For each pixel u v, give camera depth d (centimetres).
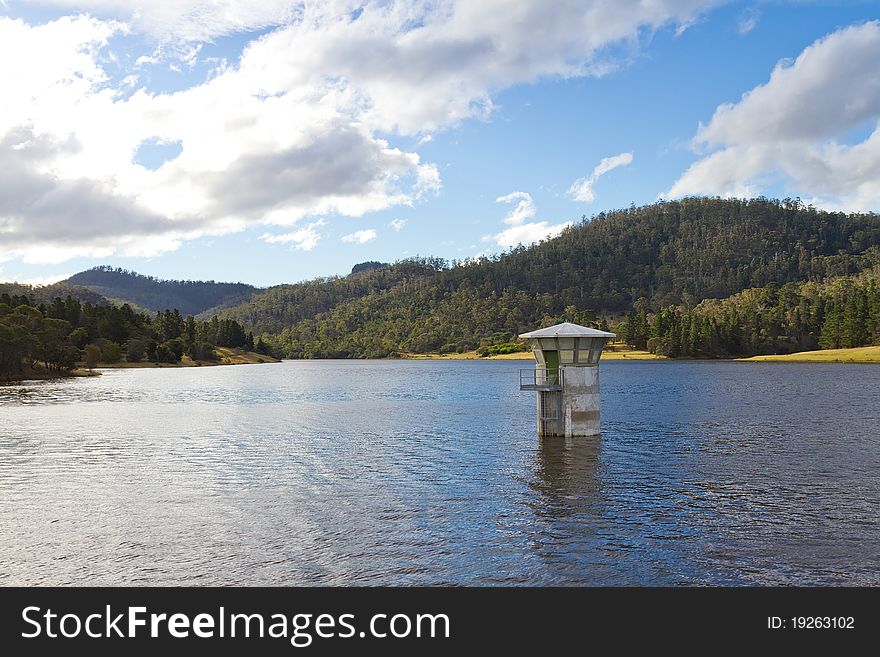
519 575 2336
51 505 3294
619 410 7881
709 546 2588
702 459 4409
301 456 4753
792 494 3416
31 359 17325
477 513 3070
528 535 2727
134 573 2384
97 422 7156
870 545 2597
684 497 3356
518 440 5403
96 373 19750
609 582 2289
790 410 7750
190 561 2480
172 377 18750
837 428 6091
